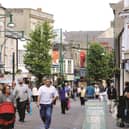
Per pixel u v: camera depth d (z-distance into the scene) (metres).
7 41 81.38
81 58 119.38
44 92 23.16
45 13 105.00
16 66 80.00
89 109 20.42
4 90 20.77
